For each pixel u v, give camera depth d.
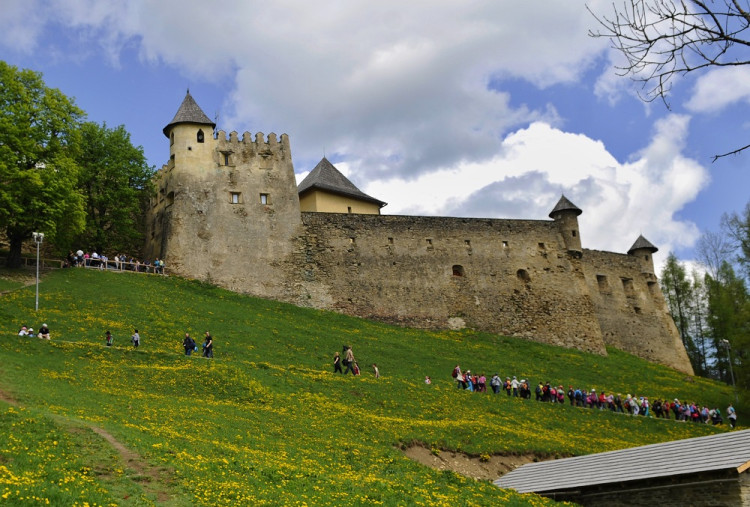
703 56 9.58
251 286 66.56
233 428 30.89
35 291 51.34
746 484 23.62
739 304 75.56
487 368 58.38
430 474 28.59
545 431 41.97
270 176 71.25
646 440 44.59
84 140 66.88
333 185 81.00
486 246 76.94
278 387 39.91
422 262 73.44
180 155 68.62
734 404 62.44
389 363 53.59
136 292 56.38
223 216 68.19
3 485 17.42
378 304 69.88
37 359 37.06
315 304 67.75
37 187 55.03
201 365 40.47
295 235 69.94
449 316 72.06
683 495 24.91
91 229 65.62
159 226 69.69
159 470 22.25
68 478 19.33
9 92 57.69
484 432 37.84
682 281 99.50
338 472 26.30
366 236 72.44
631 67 9.93
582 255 83.06
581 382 60.41
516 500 26.02
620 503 26.48
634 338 83.81
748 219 68.62
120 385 35.59
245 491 21.22
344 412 37.28
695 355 96.31
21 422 24.16
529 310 75.62
